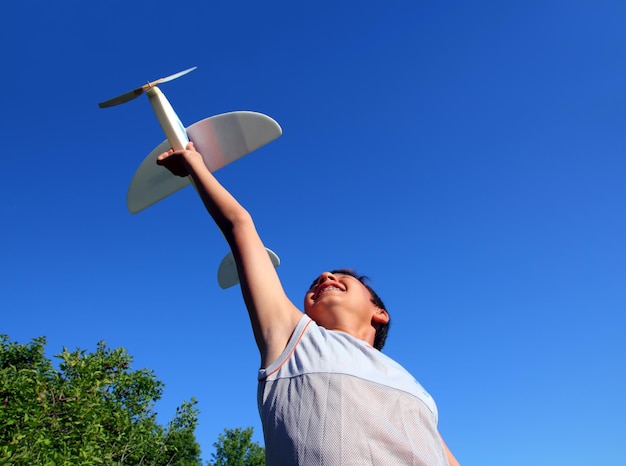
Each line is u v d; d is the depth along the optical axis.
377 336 2.19
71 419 7.37
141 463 8.90
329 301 1.99
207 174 1.86
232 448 23.16
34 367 8.34
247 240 1.71
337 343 1.57
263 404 1.47
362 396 1.41
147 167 2.31
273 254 2.56
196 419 9.57
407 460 1.34
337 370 1.45
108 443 8.02
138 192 2.35
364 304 2.04
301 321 1.61
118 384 9.04
